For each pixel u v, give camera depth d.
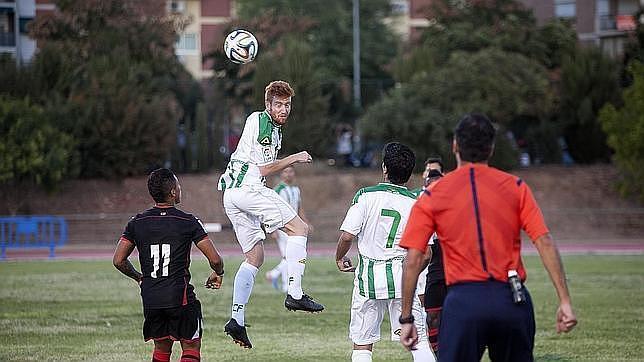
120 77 96.50
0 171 85.06
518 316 15.59
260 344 30.33
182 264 21.20
